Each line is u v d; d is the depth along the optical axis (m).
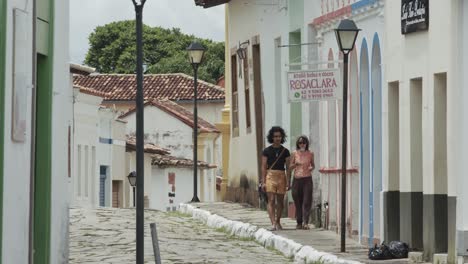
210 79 99.12
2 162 17.94
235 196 42.12
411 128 24.03
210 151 79.00
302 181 30.27
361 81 27.17
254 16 38.72
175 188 73.00
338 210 29.16
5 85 18.05
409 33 23.92
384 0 25.44
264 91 37.72
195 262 24.81
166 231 32.03
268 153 30.20
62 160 21.73
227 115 44.56
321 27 30.61
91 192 60.56
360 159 27.17
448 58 22.00
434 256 22.28
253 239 29.92
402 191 24.38
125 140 67.56
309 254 24.94
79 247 27.75
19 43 18.72
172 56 101.56
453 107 21.84
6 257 18.19
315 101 29.30
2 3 17.92
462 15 21.77
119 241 28.97
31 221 19.45
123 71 101.75
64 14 21.70
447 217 22.41
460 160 21.77
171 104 81.75
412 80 23.98
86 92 58.31
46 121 20.95
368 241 26.33
